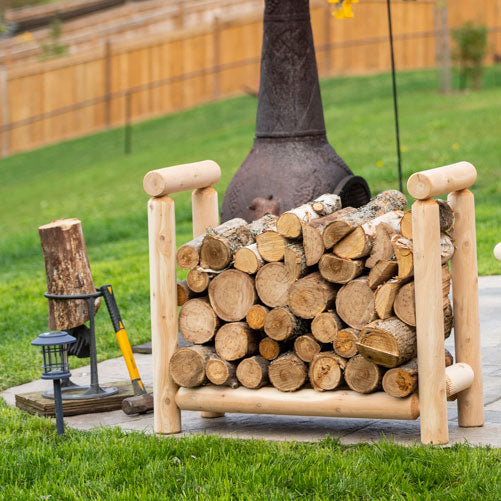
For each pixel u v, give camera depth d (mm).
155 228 9195
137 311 15883
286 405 8750
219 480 7652
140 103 45406
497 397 10094
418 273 8195
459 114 33781
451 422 9258
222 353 9016
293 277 8695
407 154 28297
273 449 8484
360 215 8852
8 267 22922
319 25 45812
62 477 8055
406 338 8234
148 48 45125
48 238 10609
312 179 12094
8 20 56656
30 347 14078
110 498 7461
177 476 7871
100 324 15086
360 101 39781
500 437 8609
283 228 8781
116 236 25156
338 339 8508
